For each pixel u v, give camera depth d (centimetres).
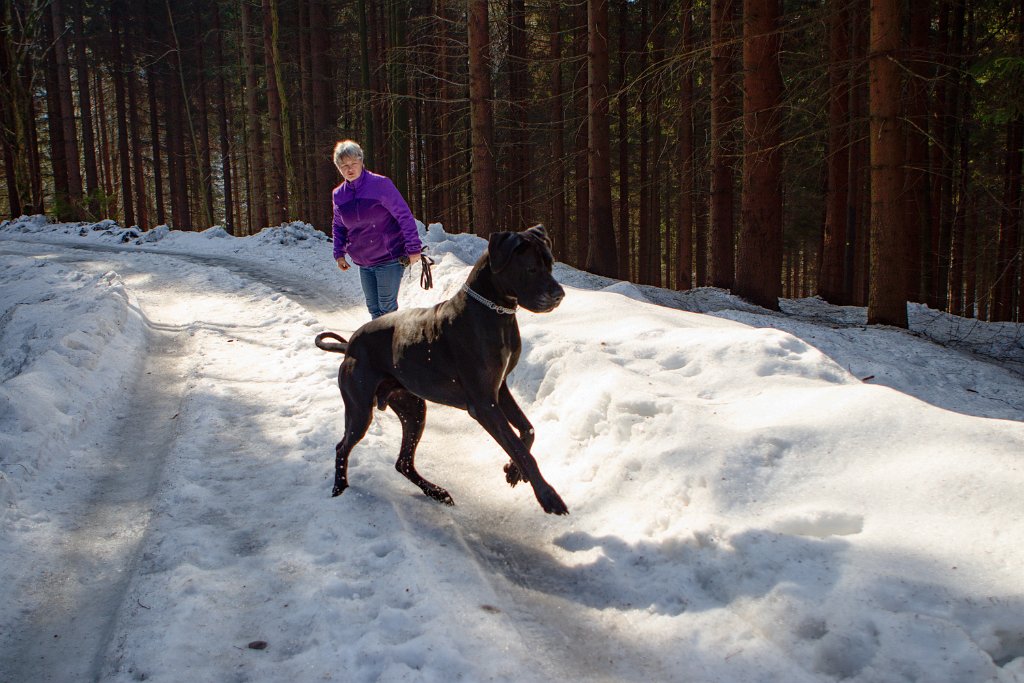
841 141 1661
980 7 1652
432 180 2541
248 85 2578
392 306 666
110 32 3356
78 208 2733
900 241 1126
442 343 398
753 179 1340
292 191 2391
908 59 1082
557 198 2480
